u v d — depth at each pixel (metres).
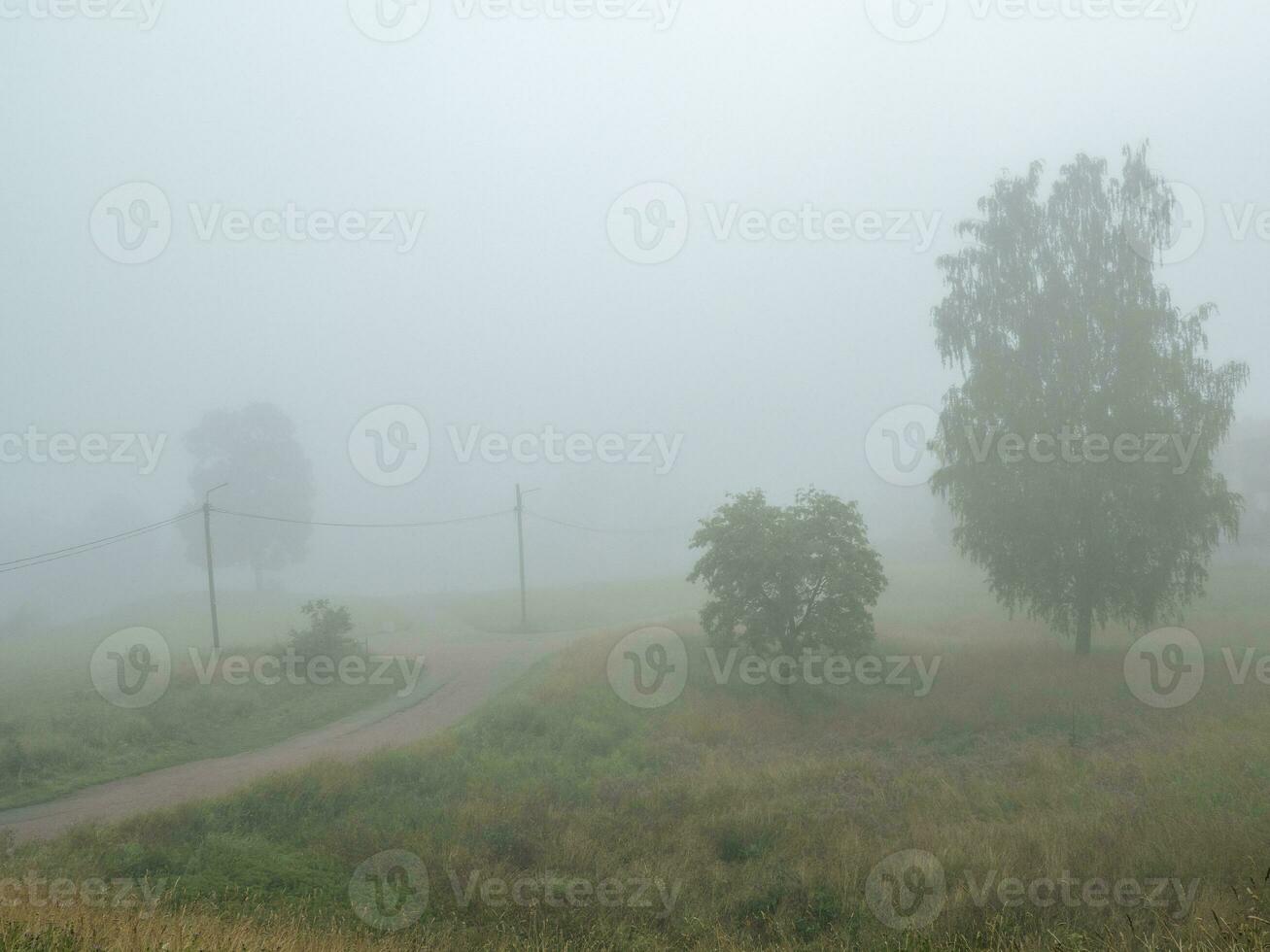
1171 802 10.43
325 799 13.10
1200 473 21.89
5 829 12.20
